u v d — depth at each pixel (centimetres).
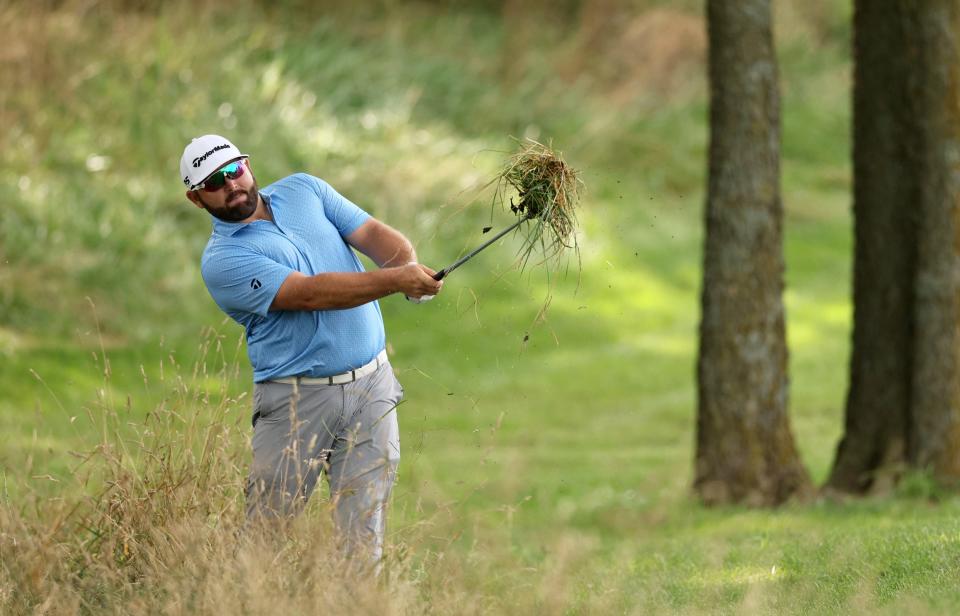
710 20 3384
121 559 1866
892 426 3300
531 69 8269
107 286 5259
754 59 3338
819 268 7056
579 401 4959
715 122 3397
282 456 1906
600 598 1872
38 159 5806
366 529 1834
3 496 2034
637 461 4078
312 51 7531
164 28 6788
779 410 3409
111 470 1955
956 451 3195
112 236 5534
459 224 6141
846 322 6238
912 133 3216
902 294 3278
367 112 7112
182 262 5609
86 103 6238
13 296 4991
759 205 3369
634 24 8725
